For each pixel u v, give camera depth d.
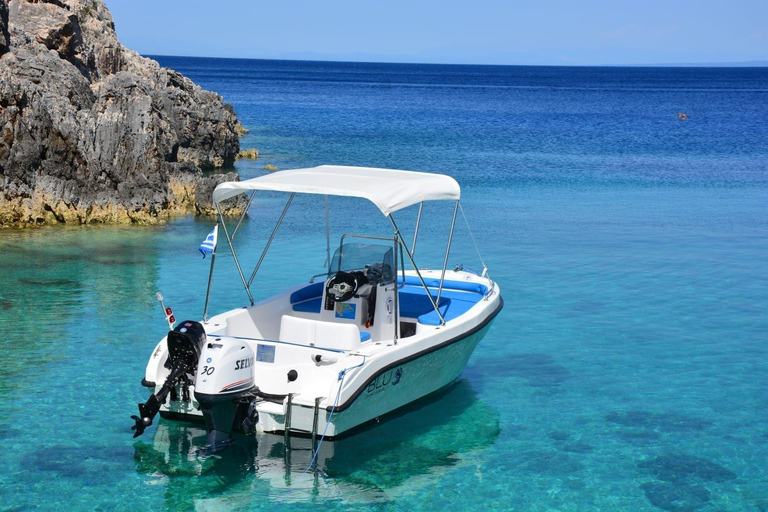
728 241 20.73
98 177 21.34
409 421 9.46
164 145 27.64
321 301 10.21
